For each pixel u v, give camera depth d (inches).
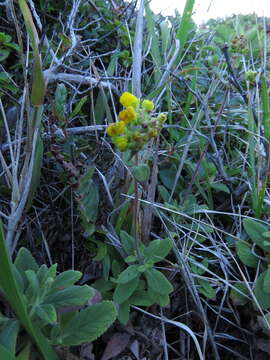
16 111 9.9
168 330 9.2
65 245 9.3
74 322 6.9
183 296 9.5
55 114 9.0
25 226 9.1
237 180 11.7
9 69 11.3
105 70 11.9
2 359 5.4
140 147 6.5
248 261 9.4
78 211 9.3
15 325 6.4
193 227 10.2
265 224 10.2
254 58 15.8
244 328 9.3
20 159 9.2
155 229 10.4
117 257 9.2
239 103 13.7
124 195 9.1
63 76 10.0
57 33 12.2
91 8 13.2
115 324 8.5
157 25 15.3
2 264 5.5
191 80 13.4
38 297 6.6
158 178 11.5
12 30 10.9
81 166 8.9
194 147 12.2
